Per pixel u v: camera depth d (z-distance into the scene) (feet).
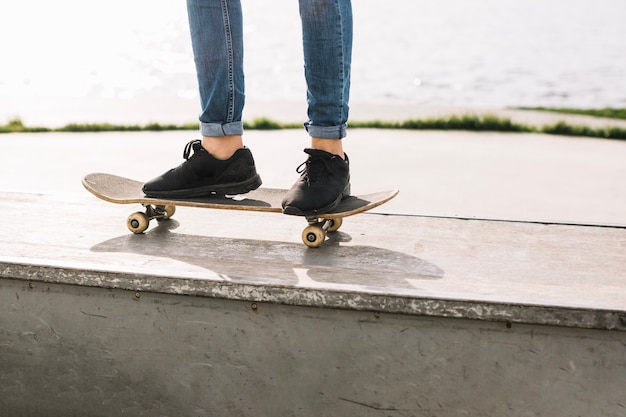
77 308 5.45
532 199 10.95
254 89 34.19
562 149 15.83
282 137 16.80
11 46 48.34
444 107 26.91
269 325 5.13
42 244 6.08
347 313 4.99
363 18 66.59
